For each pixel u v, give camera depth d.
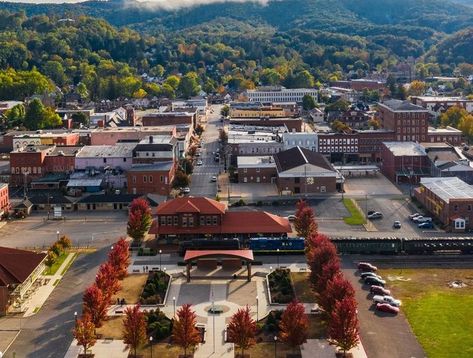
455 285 136.00
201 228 165.50
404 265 149.62
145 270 146.50
